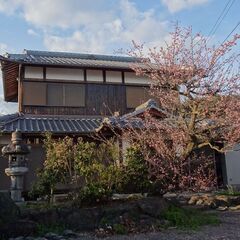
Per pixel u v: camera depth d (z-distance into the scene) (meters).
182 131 10.30
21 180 11.48
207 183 11.69
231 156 18.56
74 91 18.98
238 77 10.34
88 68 19.25
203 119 10.34
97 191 9.41
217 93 10.27
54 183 10.25
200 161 12.92
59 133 15.66
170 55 10.91
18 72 18.88
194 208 11.47
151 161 10.06
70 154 10.19
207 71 10.35
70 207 9.09
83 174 9.79
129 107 19.58
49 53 21.42
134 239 7.75
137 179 9.98
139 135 10.93
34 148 15.99
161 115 12.66
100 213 8.98
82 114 18.78
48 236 8.04
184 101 10.75
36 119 17.77
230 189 14.96
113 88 19.62
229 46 10.62
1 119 17.14
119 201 9.87
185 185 10.58
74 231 8.65
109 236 8.16
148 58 12.28
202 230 8.59
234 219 10.05
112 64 19.77
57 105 18.55
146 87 20.03
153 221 9.06
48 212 8.78
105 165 10.29
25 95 18.20
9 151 11.37
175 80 10.42
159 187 10.19
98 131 14.79
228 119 10.05
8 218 8.16
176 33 11.34
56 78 18.83
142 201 9.49
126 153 10.45
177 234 8.17
